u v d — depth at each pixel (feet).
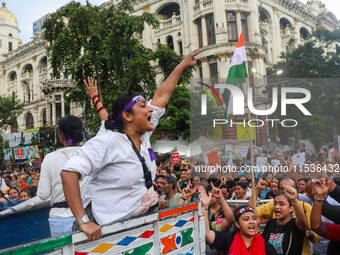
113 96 51.98
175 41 82.99
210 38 74.59
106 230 5.21
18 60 126.72
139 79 54.60
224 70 71.26
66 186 5.34
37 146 88.43
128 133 6.51
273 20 89.81
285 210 10.32
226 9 73.15
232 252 9.24
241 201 14.10
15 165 97.25
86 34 52.24
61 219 8.26
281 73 67.31
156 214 6.12
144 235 6.06
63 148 8.77
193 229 7.45
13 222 8.58
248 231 9.22
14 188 18.56
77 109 98.43
